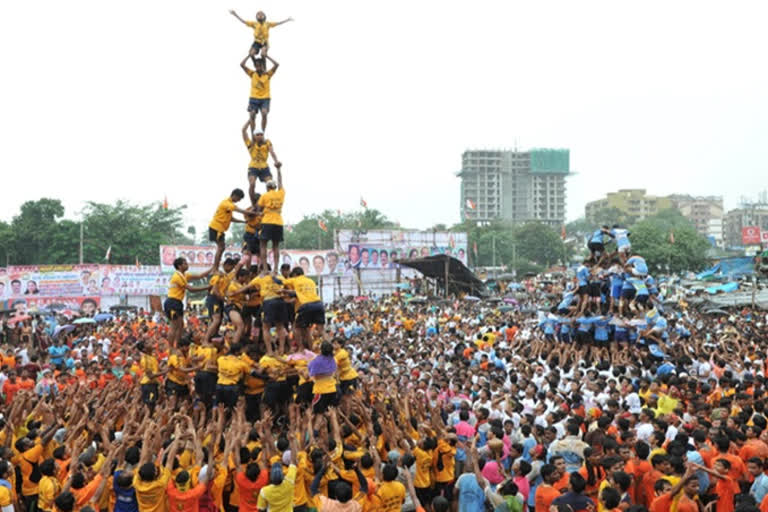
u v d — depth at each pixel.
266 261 15.48
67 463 10.74
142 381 14.63
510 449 11.44
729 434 10.22
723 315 38.53
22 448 11.25
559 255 115.69
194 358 14.05
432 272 55.88
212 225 15.55
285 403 13.84
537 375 17.94
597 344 23.02
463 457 12.65
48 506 9.59
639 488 9.35
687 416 12.86
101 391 16.53
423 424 11.96
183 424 12.52
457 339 26.11
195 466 10.33
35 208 73.31
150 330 31.16
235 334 15.02
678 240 74.88
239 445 10.43
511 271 103.38
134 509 9.48
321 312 13.84
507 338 27.98
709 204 194.12
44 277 49.12
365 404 14.87
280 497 9.19
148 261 74.25
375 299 56.03
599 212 168.12
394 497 9.35
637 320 22.38
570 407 14.12
